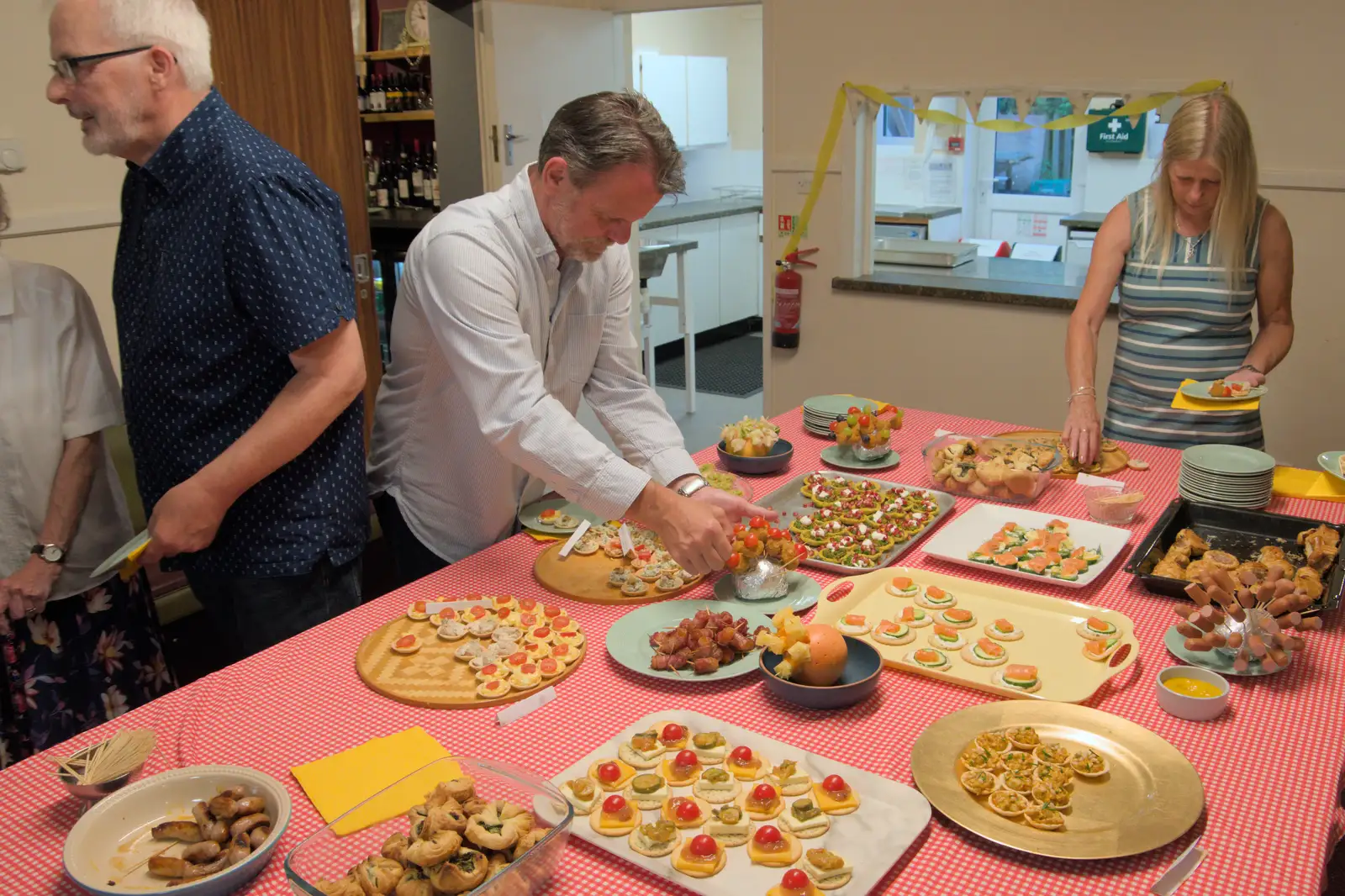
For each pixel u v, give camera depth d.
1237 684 1.34
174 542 1.58
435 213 5.25
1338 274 3.14
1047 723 1.21
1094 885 0.98
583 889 0.99
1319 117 3.07
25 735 1.90
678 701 1.33
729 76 7.43
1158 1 3.24
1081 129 5.32
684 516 1.49
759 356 6.76
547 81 4.62
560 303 1.80
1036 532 1.78
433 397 1.86
